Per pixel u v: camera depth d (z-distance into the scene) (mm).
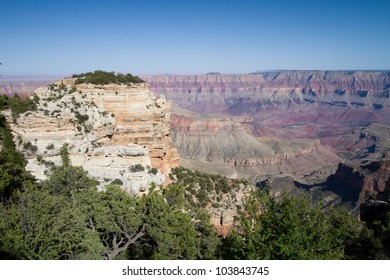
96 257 28594
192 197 57500
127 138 60156
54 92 58438
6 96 54781
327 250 26938
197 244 34938
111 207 34406
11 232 25484
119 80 62656
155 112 62469
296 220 26922
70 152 50656
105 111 59250
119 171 50281
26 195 31047
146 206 34812
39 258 25438
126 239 36625
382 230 47781
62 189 38969
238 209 57500
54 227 27078
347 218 50938
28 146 49156
